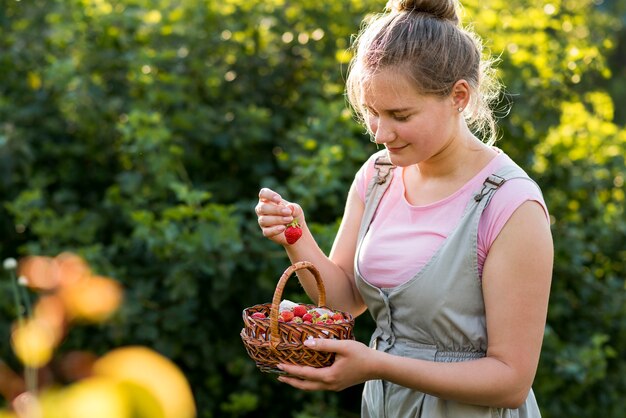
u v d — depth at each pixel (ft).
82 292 10.72
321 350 5.05
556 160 12.39
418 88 4.99
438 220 5.40
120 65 12.05
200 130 11.54
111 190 11.33
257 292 10.91
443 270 5.26
